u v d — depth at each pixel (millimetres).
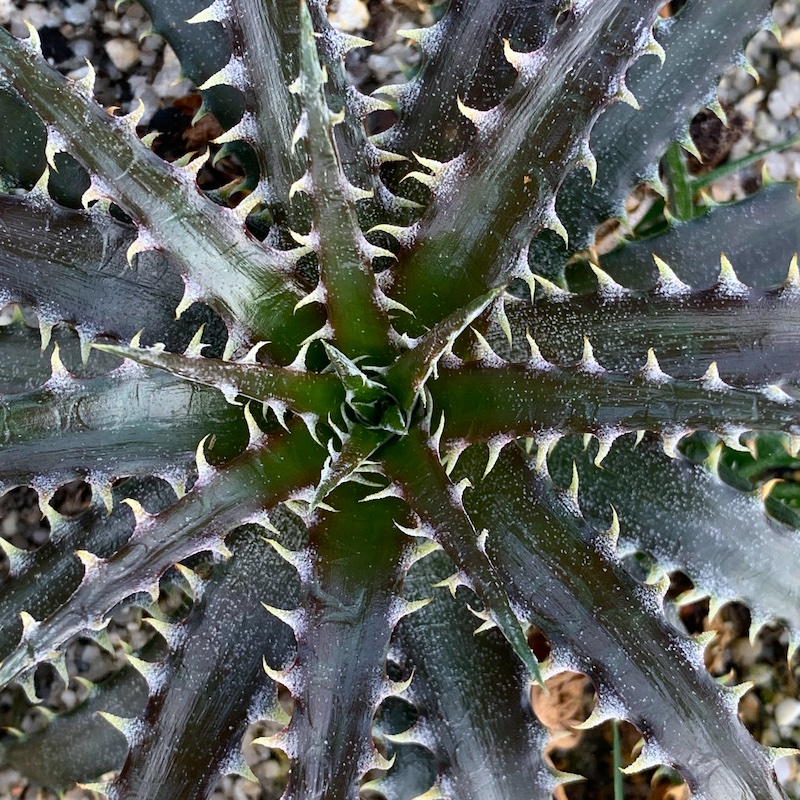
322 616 262
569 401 252
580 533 282
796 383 284
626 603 277
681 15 344
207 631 302
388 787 347
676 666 273
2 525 444
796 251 355
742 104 477
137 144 257
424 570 321
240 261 267
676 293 292
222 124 364
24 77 248
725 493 320
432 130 330
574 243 351
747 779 270
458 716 305
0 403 275
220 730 289
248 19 284
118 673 372
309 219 309
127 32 453
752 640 324
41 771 369
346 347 246
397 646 315
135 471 288
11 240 294
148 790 278
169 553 241
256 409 290
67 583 330
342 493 267
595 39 259
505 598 220
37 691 442
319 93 205
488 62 329
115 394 284
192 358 213
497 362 256
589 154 267
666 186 446
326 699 258
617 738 400
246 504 247
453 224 274
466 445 260
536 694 432
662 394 246
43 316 302
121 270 308
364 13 454
